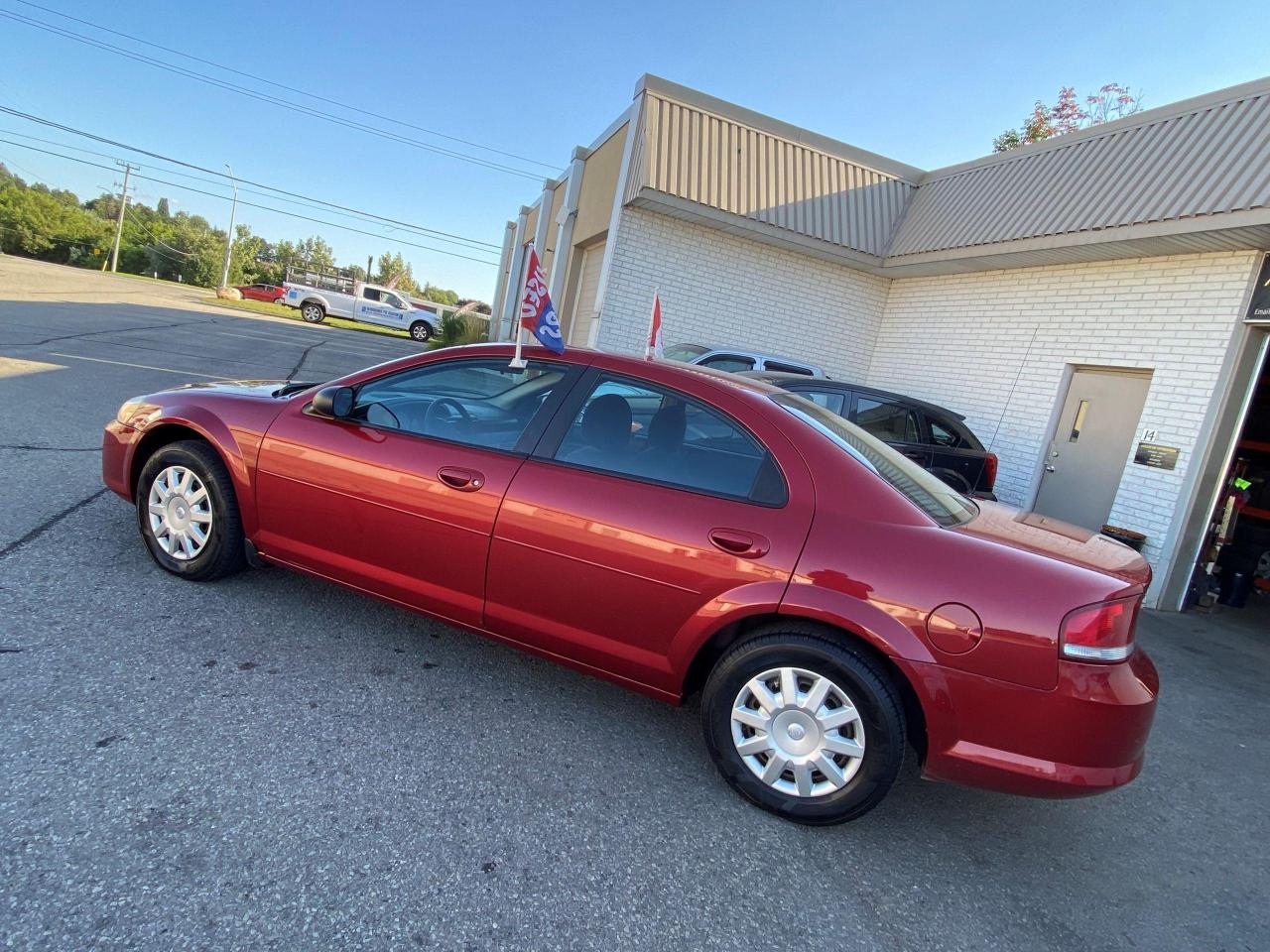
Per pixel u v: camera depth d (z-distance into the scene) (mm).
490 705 3068
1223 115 6836
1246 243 6570
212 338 15242
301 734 2637
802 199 10328
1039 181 8609
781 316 11117
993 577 2393
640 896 2166
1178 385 7121
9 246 73125
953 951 2176
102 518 4246
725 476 2748
